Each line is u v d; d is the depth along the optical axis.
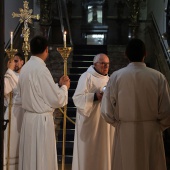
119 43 12.69
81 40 12.70
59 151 6.55
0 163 2.78
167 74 7.41
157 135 3.18
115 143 3.30
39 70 3.57
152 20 10.16
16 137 4.30
